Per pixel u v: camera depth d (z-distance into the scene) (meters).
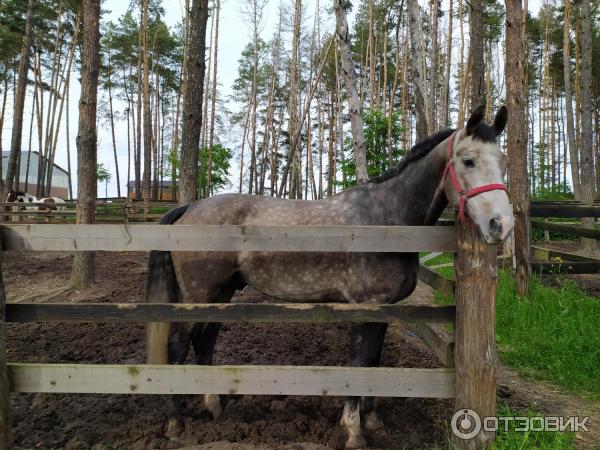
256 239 2.39
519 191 5.59
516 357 4.26
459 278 2.43
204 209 3.12
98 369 2.43
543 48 26.53
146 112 20.80
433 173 2.68
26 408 3.11
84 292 6.63
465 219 2.37
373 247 2.42
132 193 42.75
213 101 23.19
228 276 3.04
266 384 2.44
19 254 10.71
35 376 2.44
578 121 21.59
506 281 5.98
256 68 30.27
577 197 15.81
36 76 24.19
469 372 2.41
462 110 18.11
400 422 3.04
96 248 2.38
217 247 2.39
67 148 30.02
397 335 5.00
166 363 2.83
